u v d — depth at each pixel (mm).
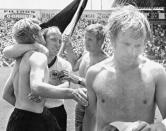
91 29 3744
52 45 3793
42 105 2842
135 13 1837
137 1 29391
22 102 2799
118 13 1856
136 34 1748
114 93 1979
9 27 34531
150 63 2025
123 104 1975
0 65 26906
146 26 1844
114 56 1997
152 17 33562
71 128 6363
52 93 2365
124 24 1770
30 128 2740
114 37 1873
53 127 2889
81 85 3385
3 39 32938
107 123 2033
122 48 1824
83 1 5793
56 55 3916
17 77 2879
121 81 1971
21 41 2818
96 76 2061
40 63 2650
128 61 1887
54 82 3572
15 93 2893
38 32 2869
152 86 1973
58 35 3848
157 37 32500
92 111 2189
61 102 3945
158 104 2043
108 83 1995
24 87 2760
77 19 5785
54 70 3750
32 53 2764
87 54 4055
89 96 2160
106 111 2027
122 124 1744
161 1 29859
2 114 7691
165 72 2023
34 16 35031
